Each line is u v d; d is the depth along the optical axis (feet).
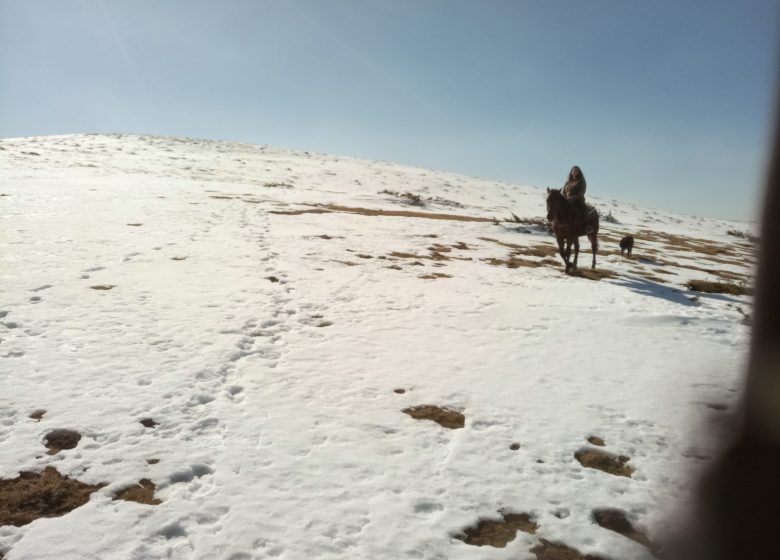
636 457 15.49
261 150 210.18
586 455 15.64
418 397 19.01
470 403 18.71
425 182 170.19
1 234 38.96
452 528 11.98
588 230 42.27
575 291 37.22
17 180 71.10
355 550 11.00
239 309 27.20
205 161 148.97
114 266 33.73
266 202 78.74
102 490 12.50
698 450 15.78
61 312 24.54
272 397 18.12
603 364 23.04
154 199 66.08
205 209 62.39
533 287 37.88
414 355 23.03
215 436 15.31
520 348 24.66
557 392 19.93
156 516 11.65
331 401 18.19
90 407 16.34
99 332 22.54
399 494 13.15
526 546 11.52
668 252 70.33
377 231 60.54
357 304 30.35
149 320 24.56
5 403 16.20
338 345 23.65
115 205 58.08
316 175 149.07
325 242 49.73
